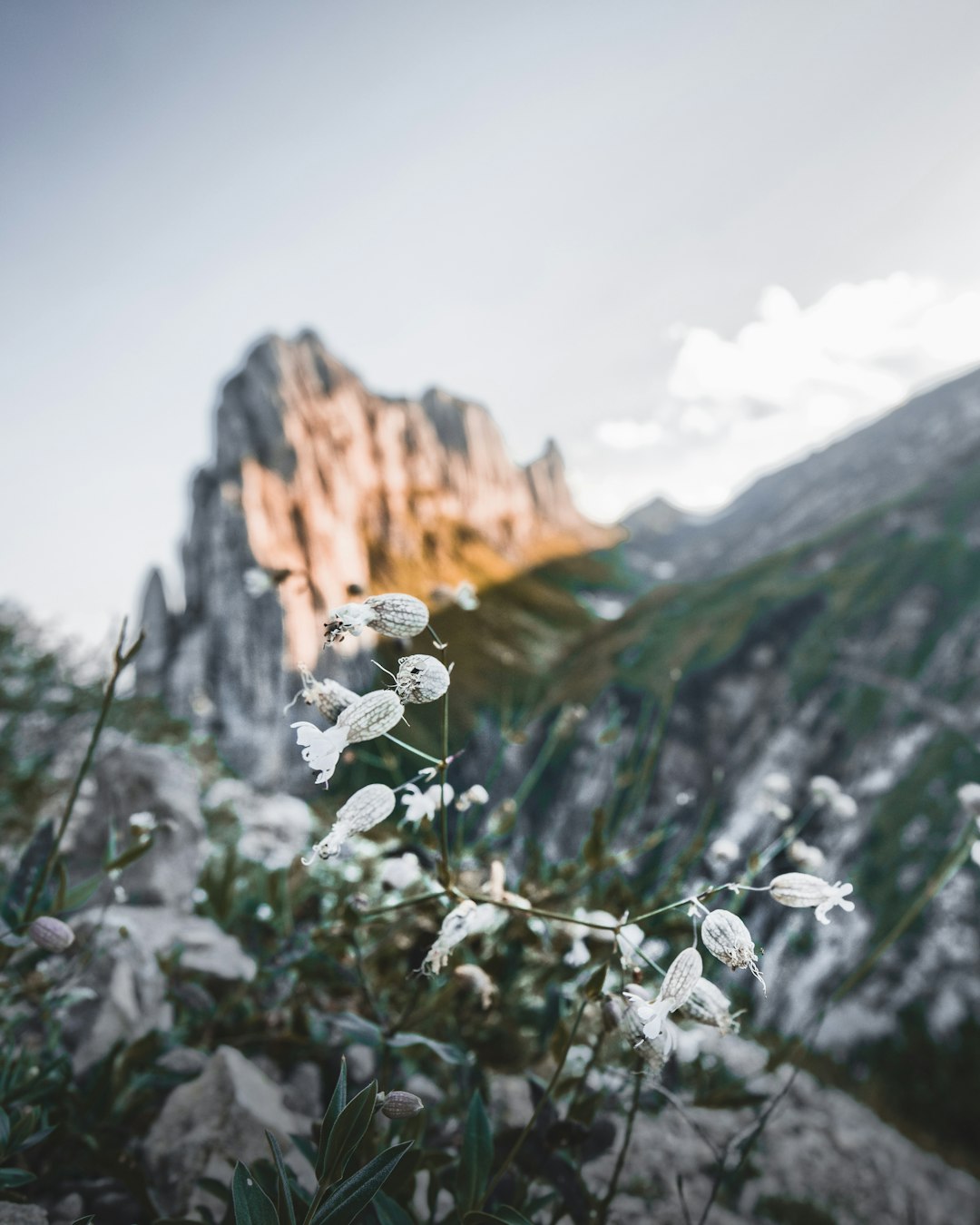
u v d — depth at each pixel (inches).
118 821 143.7
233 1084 89.5
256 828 201.3
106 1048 98.8
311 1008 119.0
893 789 964.6
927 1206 172.9
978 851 91.0
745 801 1098.1
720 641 1379.2
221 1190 73.9
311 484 2431.1
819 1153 166.9
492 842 115.4
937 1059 598.9
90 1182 81.7
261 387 2581.2
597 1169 118.8
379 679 56.0
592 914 84.4
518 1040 100.3
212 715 1048.2
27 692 254.8
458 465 4229.8
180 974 117.6
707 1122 147.6
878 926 756.6
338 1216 45.2
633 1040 57.1
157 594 1957.4
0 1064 84.0
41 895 72.6
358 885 125.4
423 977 95.5
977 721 1015.6
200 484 2223.2
